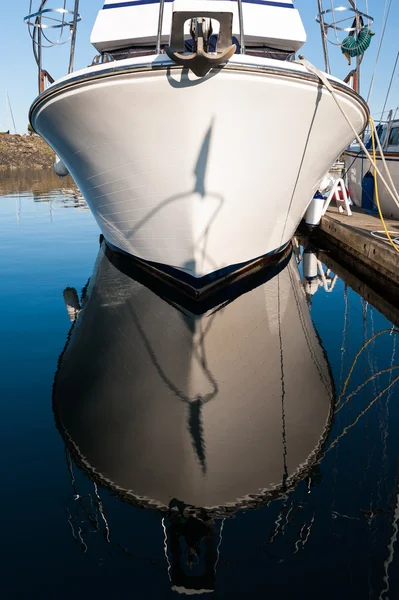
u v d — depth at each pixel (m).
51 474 2.17
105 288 5.21
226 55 2.90
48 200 15.45
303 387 3.04
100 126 3.63
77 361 3.42
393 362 3.44
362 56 5.47
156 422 2.63
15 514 1.92
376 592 1.56
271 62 3.25
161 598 1.55
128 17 4.98
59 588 1.60
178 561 1.69
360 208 9.60
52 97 3.72
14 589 1.59
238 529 1.85
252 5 5.05
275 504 1.97
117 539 1.79
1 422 2.61
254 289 5.04
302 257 7.14
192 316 4.26
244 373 3.24
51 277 5.92
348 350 3.66
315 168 4.54
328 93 3.67
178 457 2.30
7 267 6.52
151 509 1.95
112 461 2.27
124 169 3.88
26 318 4.38
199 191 3.75
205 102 3.26
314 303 4.88
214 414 2.71
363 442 2.42
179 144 3.49
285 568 1.66
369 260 5.71
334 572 1.65
